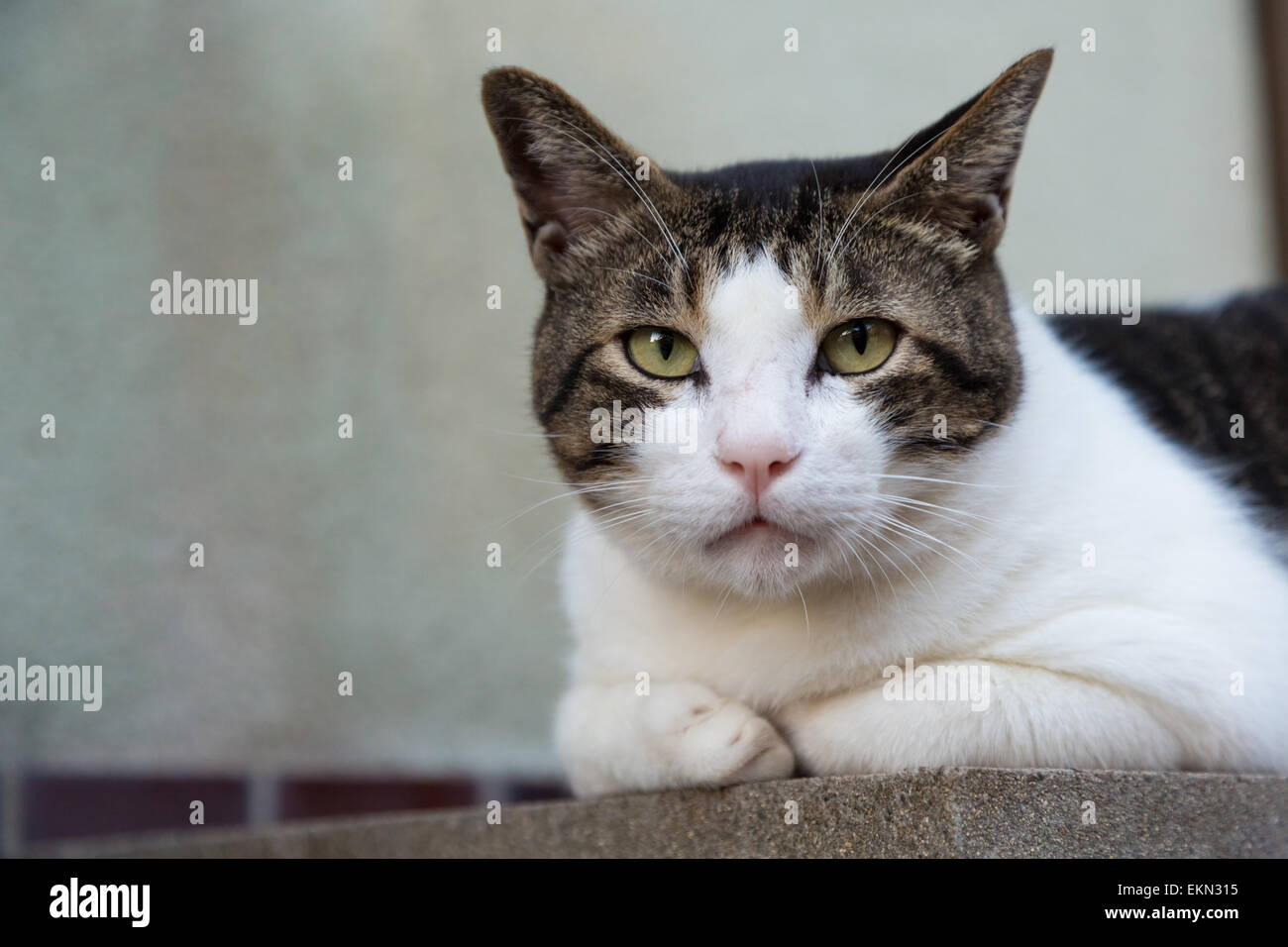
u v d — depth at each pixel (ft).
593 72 2.40
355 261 2.40
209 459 2.35
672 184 1.50
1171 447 1.62
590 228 1.54
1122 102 2.54
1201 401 1.74
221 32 2.40
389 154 2.40
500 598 2.36
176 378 2.35
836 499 1.39
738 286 1.42
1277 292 1.98
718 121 2.41
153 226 2.37
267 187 2.39
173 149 2.38
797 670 1.45
